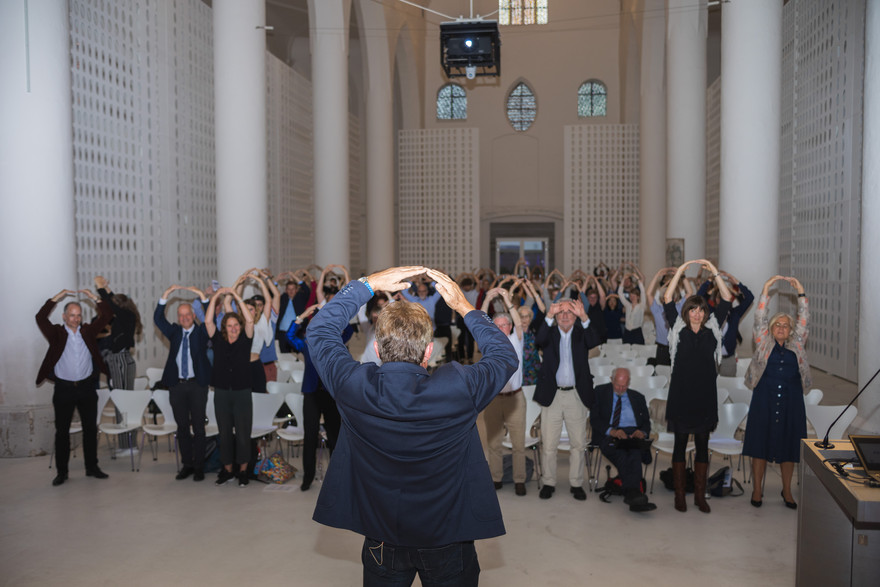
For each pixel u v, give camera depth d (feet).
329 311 8.03
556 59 85.76
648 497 19.31
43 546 15.92
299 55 84.74
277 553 15.48
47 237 24.48
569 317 18.84
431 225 77.82
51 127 24.50
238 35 35.42
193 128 39.70
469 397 7.33
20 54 23.93
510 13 85.97
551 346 18.86
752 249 34.47
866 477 8.87
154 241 35.12
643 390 22.88
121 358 25.82
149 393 22.63
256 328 26.63
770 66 34.17
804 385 17.98
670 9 48.32
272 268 52.54
